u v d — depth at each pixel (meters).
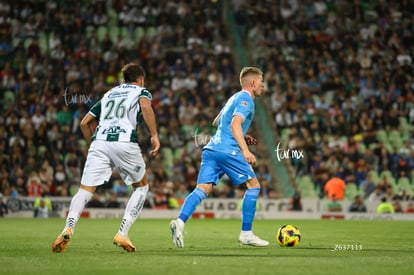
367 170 75.44
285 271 17.45
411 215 66.69
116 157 23.30
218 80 83.81
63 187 68.50
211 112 78.94
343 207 68.62
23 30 87.69
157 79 83.56
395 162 76.06
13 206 65.38
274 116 81.81
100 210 66.00
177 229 24.34
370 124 79.44
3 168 69.44
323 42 90.88
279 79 85.25
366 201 68.75
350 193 73.25
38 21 88.56
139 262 19.33
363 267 18.45
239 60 90.00
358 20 94.81
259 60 88.19
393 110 82.12
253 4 95.75
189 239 32.78
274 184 75.81
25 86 79.38
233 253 23.09
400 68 88.81
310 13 95.38
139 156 23.55
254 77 25.91
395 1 96.81
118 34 87.81
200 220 61.72
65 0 90.69
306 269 17.91
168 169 74.81
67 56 83.19
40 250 23.95
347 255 22.58
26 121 74.56
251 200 26.12
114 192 69.12
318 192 73.81
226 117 25.66
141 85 24.39
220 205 68.31
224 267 18.20
